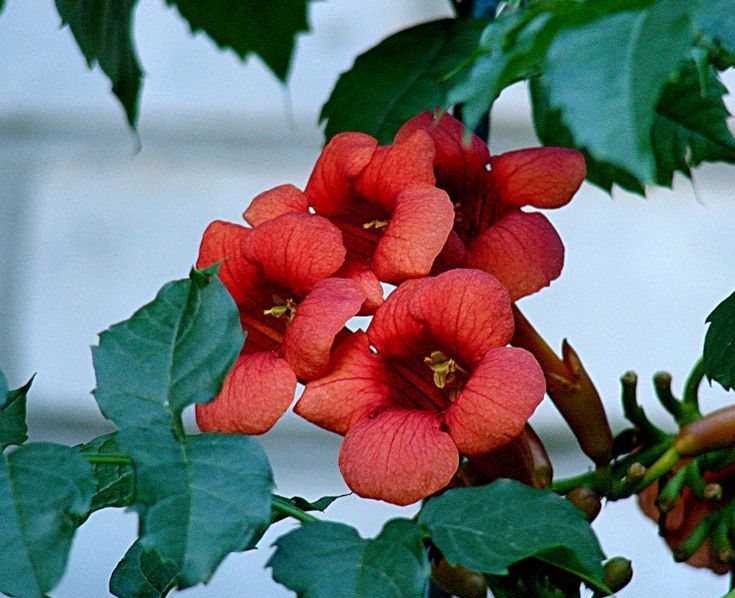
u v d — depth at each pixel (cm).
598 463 132
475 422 126
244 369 128
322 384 128
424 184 130
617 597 129
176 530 121
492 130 229
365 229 133
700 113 135
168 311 125
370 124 136
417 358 129
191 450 123
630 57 116
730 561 133
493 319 127
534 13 119
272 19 145
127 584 128
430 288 128
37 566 121
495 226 130
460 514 124
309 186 132
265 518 122
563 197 131
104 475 128
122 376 124
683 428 133
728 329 131
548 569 128
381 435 127
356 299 128
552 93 117
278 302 131
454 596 133
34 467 122
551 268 130
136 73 142
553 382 132
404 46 137
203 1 145
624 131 116
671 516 134
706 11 118
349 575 122
